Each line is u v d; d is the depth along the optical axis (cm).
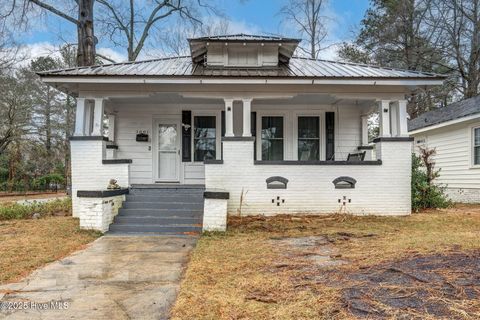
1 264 500
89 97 934
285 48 1084
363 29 2512
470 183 1371
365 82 902
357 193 940
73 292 387
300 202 936
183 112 1114
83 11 1493
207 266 473
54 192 2362
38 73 871
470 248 528
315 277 414
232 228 773
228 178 930
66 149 2827
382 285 374
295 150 1120
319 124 1123
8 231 757
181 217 820
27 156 2819
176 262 517
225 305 338
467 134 1394
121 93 936
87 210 757
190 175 1112
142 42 2025
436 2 2212
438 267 432
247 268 462
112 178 920
